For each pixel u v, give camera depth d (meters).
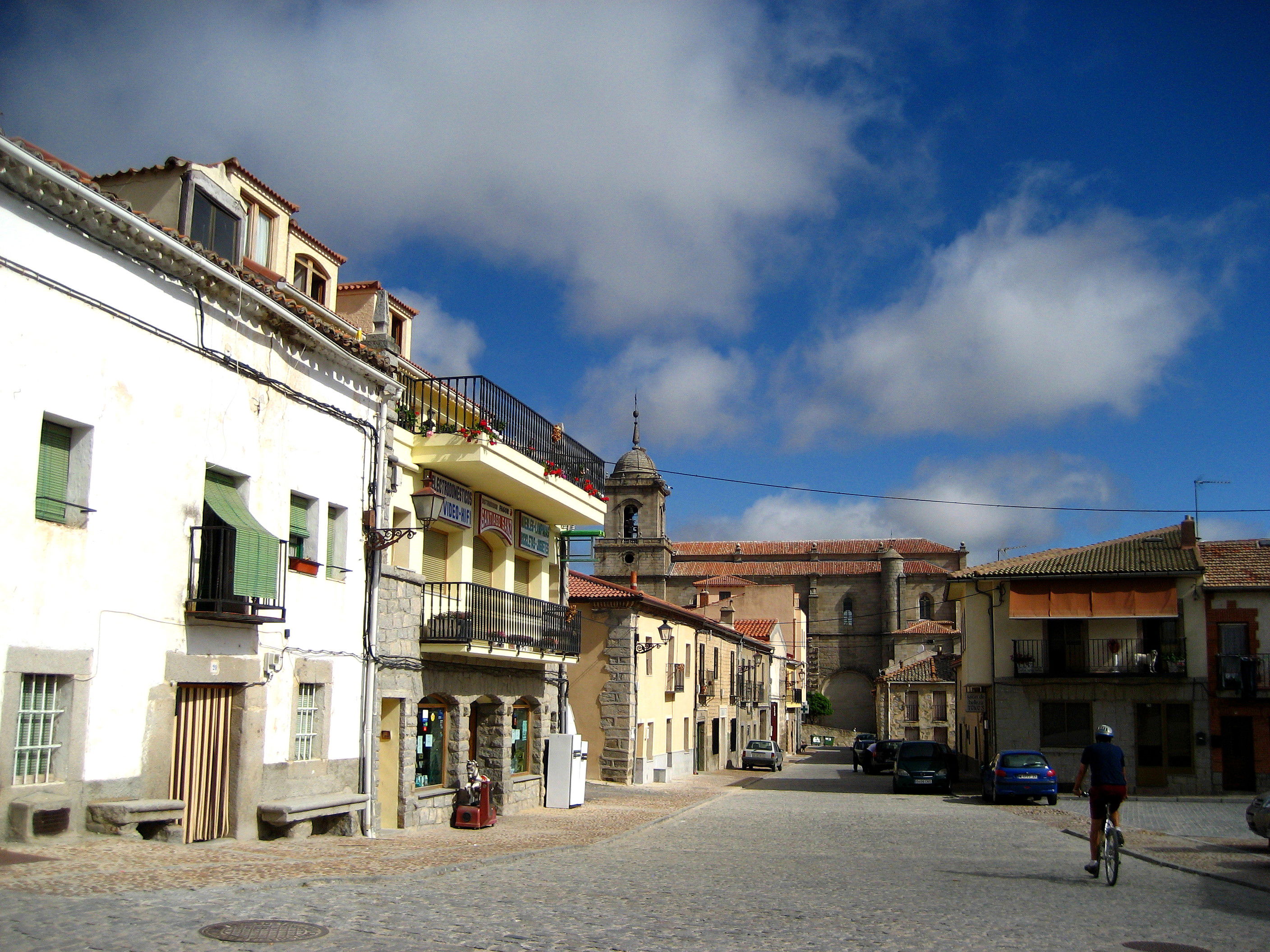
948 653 81.25
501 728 23.03
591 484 26.84
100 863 10.41
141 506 12.50
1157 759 35.62
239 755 14.20
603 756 36.28
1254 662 35.03
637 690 37.25
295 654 15.66
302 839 15.41
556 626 25.03
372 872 12.17
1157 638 36.69
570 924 9.34
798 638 84.25
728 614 62.94
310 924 8.53
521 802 23.95
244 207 18.03
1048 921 10.55
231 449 14.20
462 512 21.86
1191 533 37.22
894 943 9.05
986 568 38.78
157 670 12.72
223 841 13.86
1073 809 30.00
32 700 11.11
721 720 53.03
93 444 11.77
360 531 17.66
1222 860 17.33
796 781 45.12
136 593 12.40
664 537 87.62
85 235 11.69
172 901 9.00
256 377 14.77
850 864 16.00
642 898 11.31
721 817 26.19
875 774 50.41
